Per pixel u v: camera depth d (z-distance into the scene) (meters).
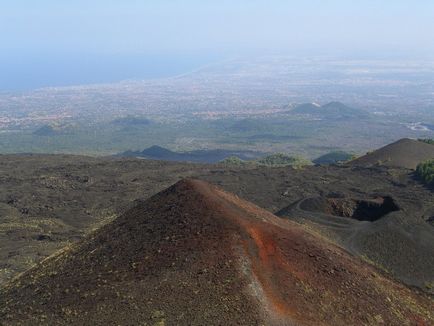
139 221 31.41
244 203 33.97
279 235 28.91
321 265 28.02
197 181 33.78
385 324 25.77
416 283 35.47
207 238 27.05
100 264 28.42
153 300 23.80
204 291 23.86
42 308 25.86
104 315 23.52
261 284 24.64
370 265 34.22
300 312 23.72
